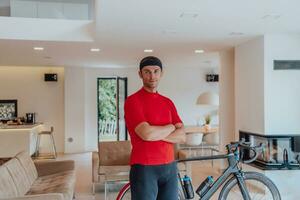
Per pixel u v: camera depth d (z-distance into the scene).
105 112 10.46
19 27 5.45
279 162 5.06
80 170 7.14
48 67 9.89
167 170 2.30
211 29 4.93
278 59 5.19
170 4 3.71
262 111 5.22
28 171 4.15
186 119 10.47
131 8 3.89
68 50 6.68
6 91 9.71
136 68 10.31
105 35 5.33
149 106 2.32
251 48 5.68
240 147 3.58
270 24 4.61
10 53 7.01
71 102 9.86
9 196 3.14
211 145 7.97
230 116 6.96
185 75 10.48
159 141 2.28
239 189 3.47
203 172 6.61
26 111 9.79
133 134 2.29
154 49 6.73
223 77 7.01
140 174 2.25
